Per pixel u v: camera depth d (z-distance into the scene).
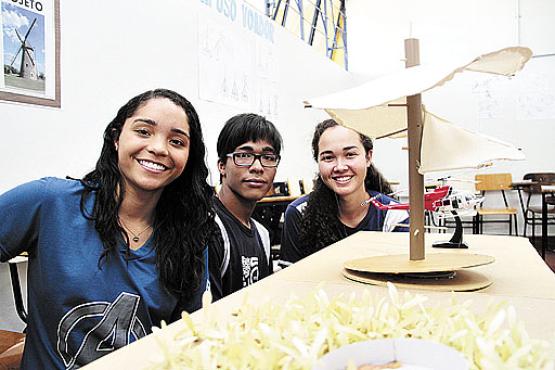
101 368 0.43
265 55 3.97
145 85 2.54
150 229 0.97
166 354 0.40
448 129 0.79
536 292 0.67
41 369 0.88
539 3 5.39
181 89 2.86
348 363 0.33
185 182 1.00
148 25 2.55
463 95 5.61
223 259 1.20
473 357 0.35
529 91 5.41
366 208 1.48
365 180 1.60
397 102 0.82
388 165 5.88
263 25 3.94
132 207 0.94
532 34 5.43
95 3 2.19
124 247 0.91
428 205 1.05
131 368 0.42
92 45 2.18
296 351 0.36
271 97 4.10
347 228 1.49
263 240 1.42
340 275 0.81
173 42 2.77
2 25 1.73
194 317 0.55
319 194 1.51
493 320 0.40
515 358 0.33
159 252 0.95
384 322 0.44
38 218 0.89
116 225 0.90
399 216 1.48
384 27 6.13
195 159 1.00
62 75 2.01
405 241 1.17
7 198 0.89
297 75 4.67
